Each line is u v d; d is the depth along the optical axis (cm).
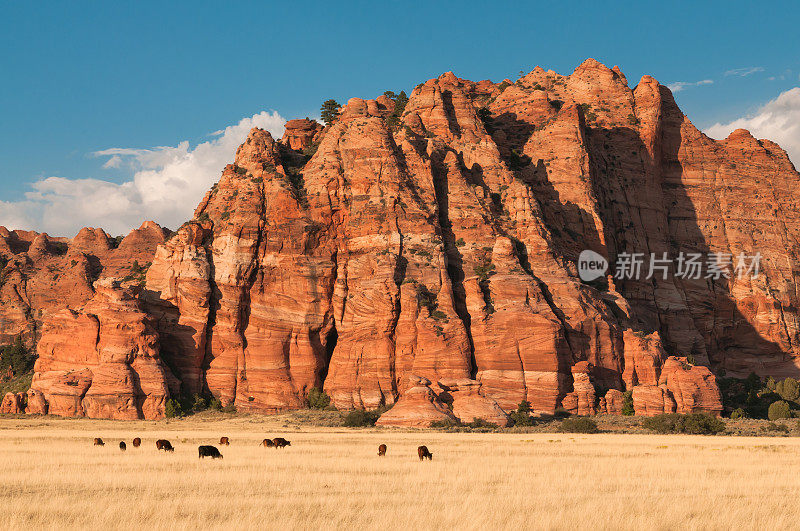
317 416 11412
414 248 13375
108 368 11719
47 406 11819
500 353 12350
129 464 4675
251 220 13375
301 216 13625
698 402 12094
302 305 13125
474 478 4081
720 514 2983
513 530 2641
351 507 3055
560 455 5816
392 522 2744
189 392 12506
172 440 7506
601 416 11850
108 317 12044
